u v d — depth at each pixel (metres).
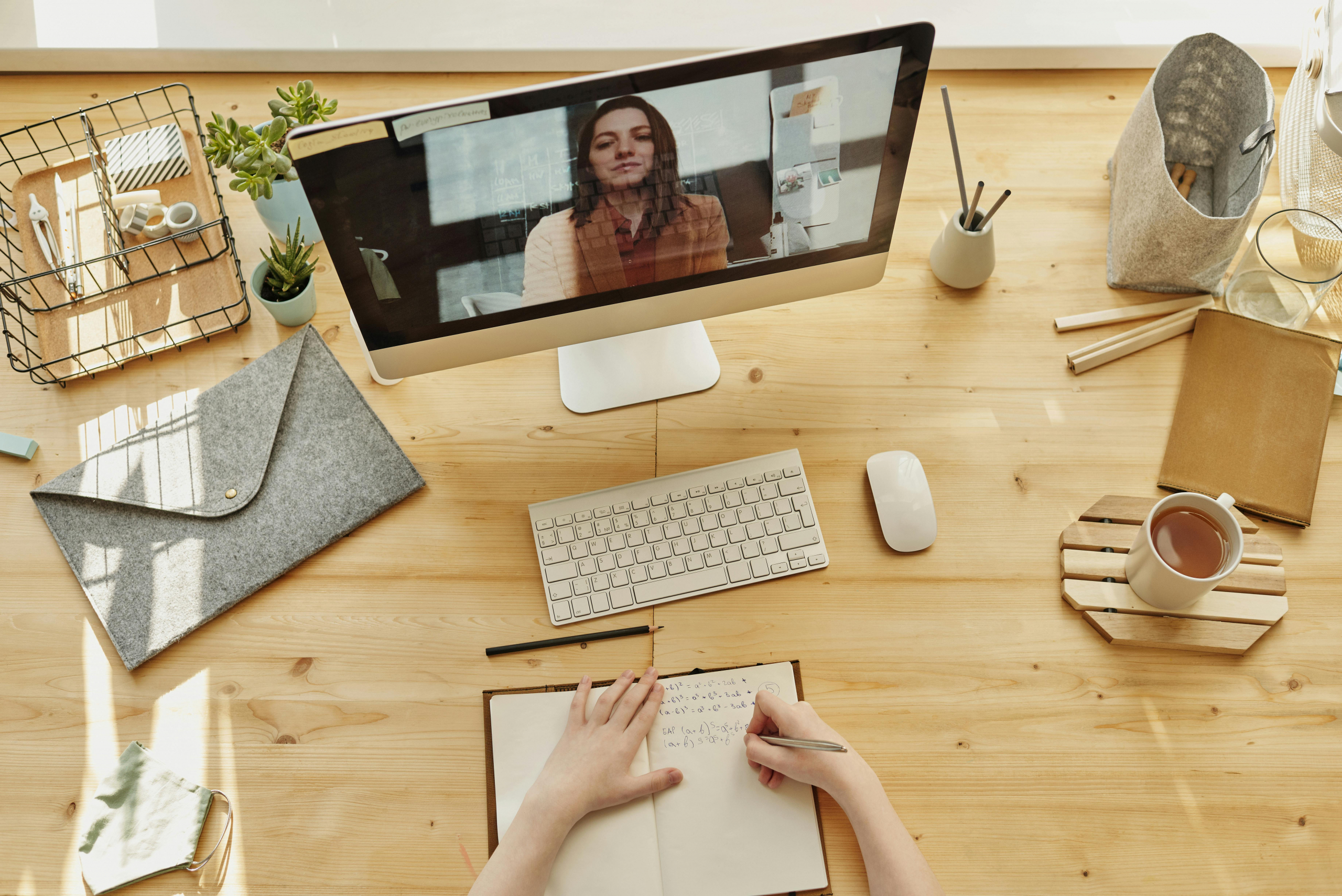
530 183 0.76
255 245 1.09
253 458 0.97
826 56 0.73
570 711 0.85
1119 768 0.84
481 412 1.02
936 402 1.02
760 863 0.80
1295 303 1.03
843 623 0.91
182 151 1.10
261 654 0.90
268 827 0.83
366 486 0.96
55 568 0.93
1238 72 1.02
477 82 1.25
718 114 0.74
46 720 0.87
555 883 0.79
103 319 1.04
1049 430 1.00
